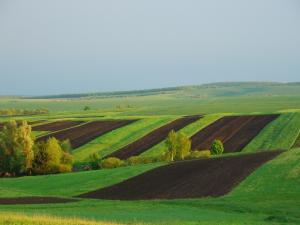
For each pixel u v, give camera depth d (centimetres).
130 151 13225
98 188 8325
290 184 7181
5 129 11919
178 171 9012
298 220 5081
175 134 11456
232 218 5125
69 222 4203
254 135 14112
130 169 9638
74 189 8369
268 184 7319
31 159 11788
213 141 13162
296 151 9656
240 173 8231
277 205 5938
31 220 4150
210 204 6138
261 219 5116
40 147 11894
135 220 4700
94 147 13912
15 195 7412
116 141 14588
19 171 11881
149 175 8956
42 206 6066
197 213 5497
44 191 8406
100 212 5509
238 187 7356
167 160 11406
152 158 11612
